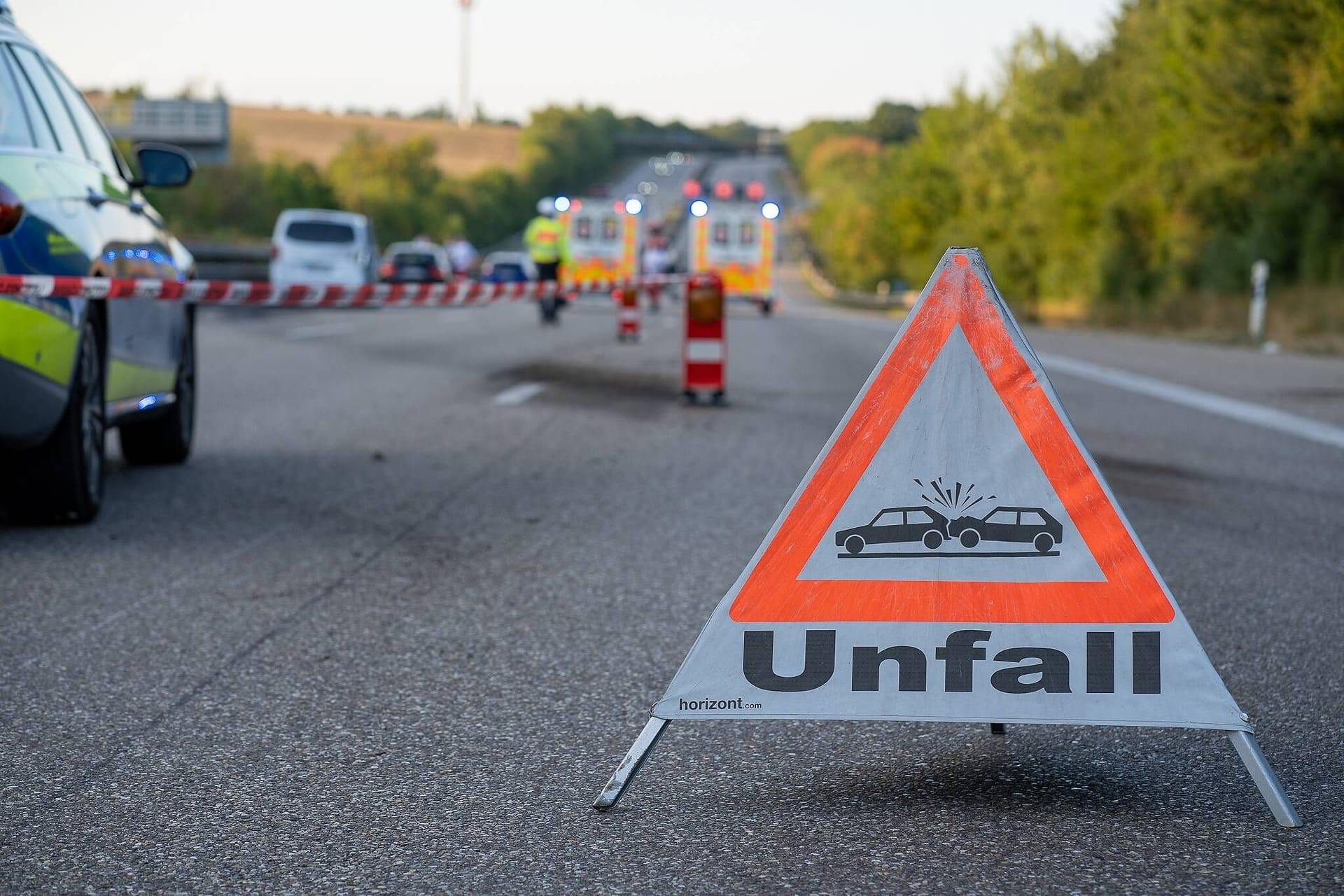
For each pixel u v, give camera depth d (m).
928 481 3.51
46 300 6.06
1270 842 3.27
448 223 128.62
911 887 3.02
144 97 67.19
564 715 4.25
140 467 8.90
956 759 3.88
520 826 3.38
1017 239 64.75
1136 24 65.88
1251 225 39.66
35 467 6.70
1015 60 71.06
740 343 24.27
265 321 26.81
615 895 2.99
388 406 12.54
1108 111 58.66
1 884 3.04
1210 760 3.88
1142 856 3.19
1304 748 3.98
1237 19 41.31
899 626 3.51
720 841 3.29
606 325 28.69
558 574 6.15
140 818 3.43
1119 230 49.53
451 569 6.23
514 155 182.00
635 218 34.84
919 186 84.56
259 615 5.40
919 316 3.52
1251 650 5.06
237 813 3.46
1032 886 3.03
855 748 3.98
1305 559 6.66
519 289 12.30
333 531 7.02
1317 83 38.00
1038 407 3.49
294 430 10.77
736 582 3.52
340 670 4.71
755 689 3.52
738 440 10.62
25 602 5.48
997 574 3.50
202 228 79.00
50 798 3.55
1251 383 16.88
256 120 157.25
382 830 3.35
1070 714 3.48
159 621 5.27
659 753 3.93
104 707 4.28
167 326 8.26
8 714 4.20
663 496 8.16
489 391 14.05
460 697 4.42
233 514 7.39
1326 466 9.80
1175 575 6.28
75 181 6.77
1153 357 22.55
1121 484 8.88
